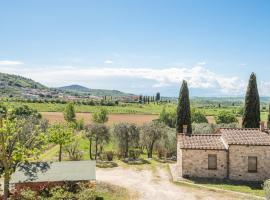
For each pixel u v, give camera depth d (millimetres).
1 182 42125
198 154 45062
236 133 46969
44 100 199125
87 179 36719
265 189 32844
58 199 33719
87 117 141000
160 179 45125
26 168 38656
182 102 63062
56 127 56094
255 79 60625
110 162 55594
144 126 65312
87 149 69375
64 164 40750
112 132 63781
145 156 65938
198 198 37000
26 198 34062
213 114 159125
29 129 40156
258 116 60500
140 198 37094
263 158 43781
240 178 44156
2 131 27406
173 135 64750
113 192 39000
